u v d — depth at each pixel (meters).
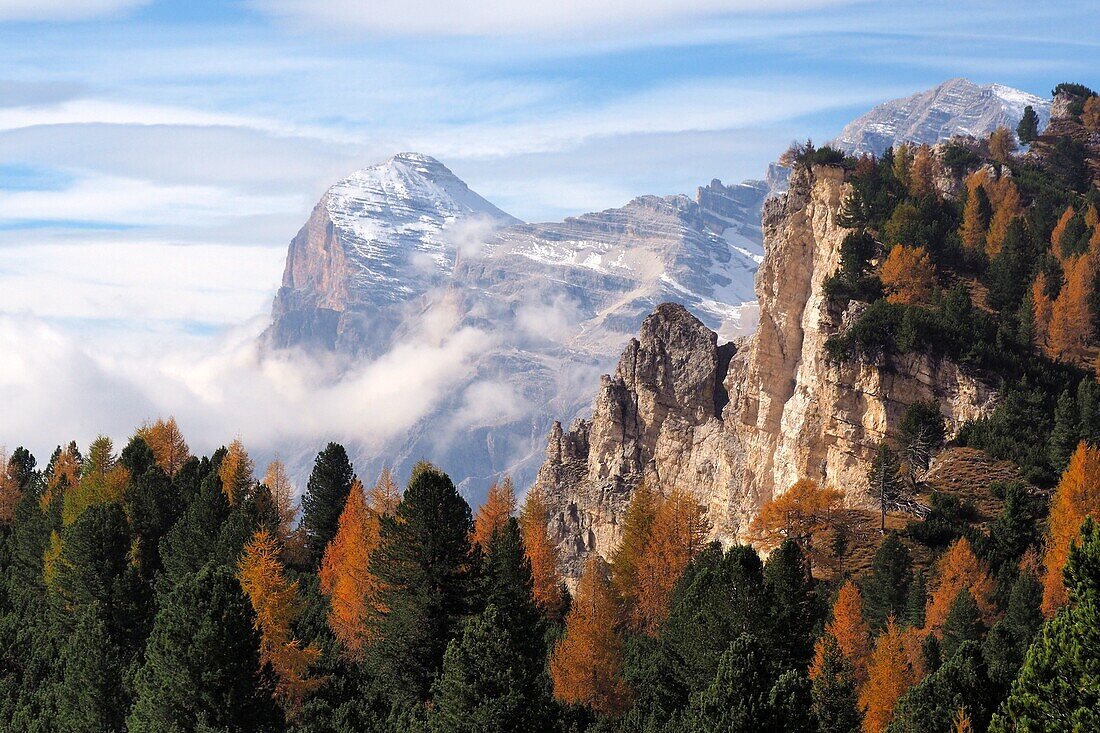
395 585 116.38
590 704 106.69
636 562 137.12
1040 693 68.12
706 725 82.00
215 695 100.19
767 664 84.31
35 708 117.94
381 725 108.75
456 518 116.06
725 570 104.69
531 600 118.31
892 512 151.50
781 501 146.50
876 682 99.06
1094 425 154.12
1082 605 66.75
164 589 140.88
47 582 144.50
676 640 105.44
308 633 126.19
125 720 109.69
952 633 110.81
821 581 138.25
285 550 163.25
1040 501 145.38
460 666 90.31
